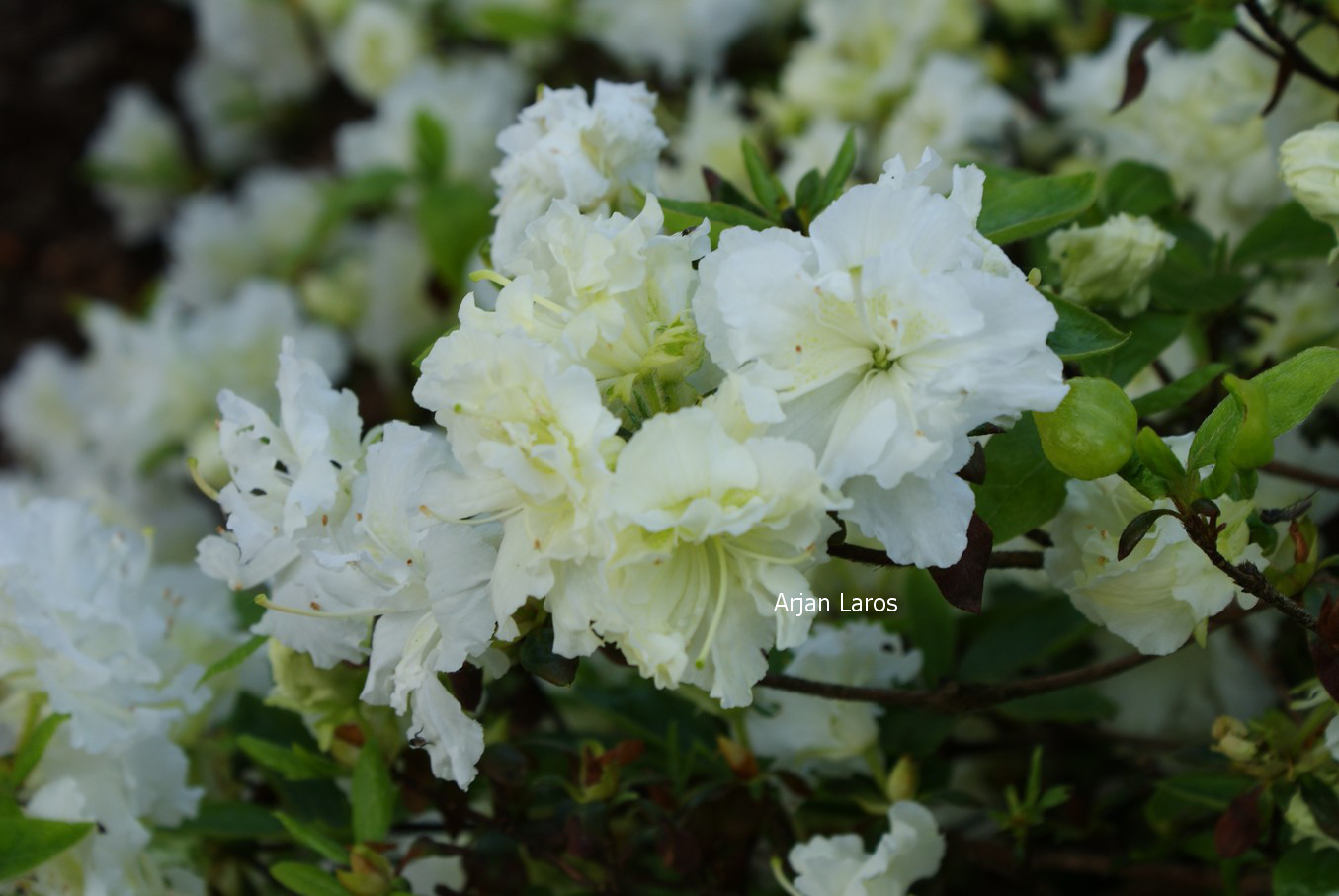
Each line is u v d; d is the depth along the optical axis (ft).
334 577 2.23
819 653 2.55
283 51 5.02
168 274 5.29
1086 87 3.25
